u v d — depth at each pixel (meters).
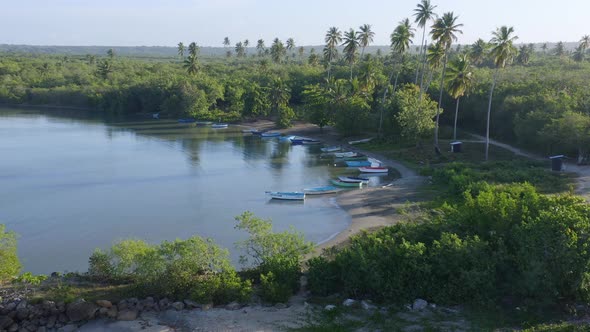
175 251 31.31
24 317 28.20
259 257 36.53
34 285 32.09
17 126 135.00
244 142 113.88
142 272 30.88
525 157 79.44
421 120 86.31
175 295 30.52
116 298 30.00
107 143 109.62
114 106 171.50
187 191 69.12
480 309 28.50
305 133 123.00
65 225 53.97
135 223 54.81
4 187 70.06
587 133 69.88
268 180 76.31
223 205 62.28
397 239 33.91
